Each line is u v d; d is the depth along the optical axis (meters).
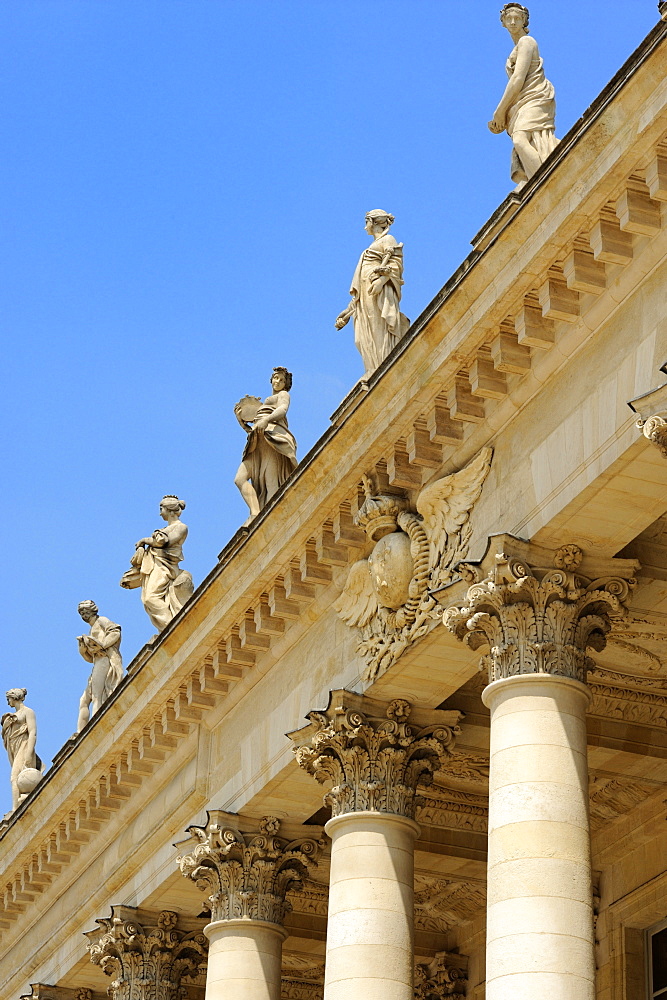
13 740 66.00
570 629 32.78
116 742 49.97
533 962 29.97
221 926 42.84
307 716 38.62
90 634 59.50
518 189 33.53
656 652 37.72
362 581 38.41
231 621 43.69
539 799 31.14
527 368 33.50
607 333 31.59
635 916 43.56
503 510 34.00
